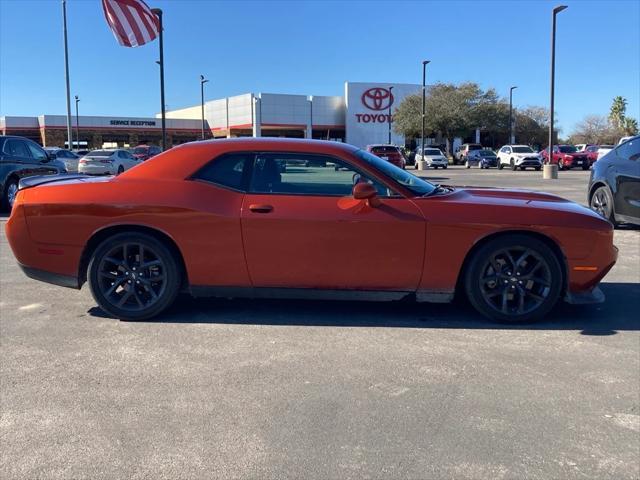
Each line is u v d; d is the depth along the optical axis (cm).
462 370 398
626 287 627
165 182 491
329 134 6806
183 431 316
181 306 548
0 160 1221
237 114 6762
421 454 293
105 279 500
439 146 6750
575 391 366
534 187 2120
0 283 648
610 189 966
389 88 6581
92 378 385
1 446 301
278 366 405
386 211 471
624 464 285
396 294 483
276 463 285
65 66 3484
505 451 296
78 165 2675
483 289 487
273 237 475
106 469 281
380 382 379
